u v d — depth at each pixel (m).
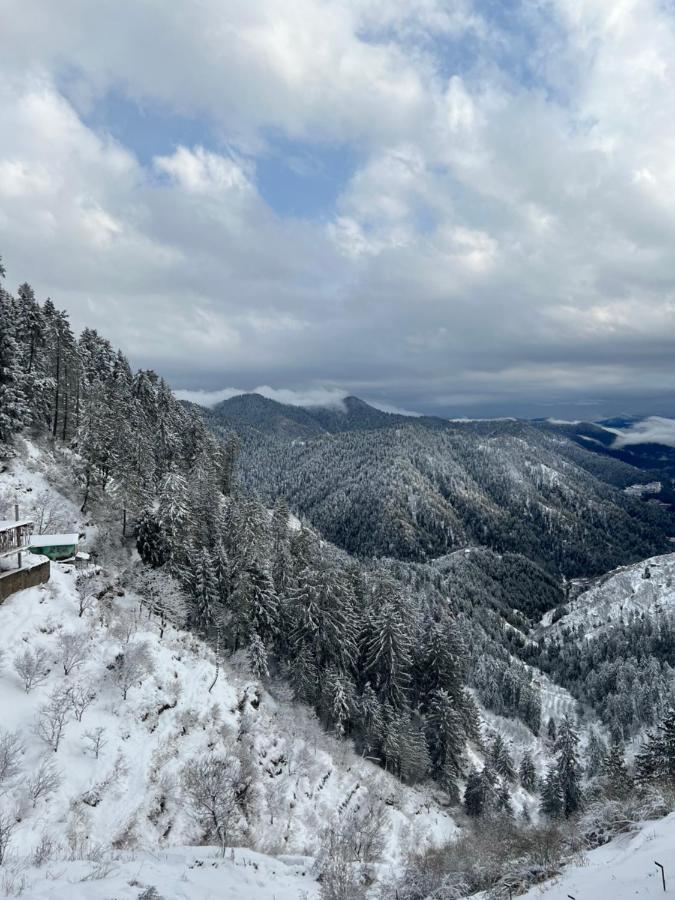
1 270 53.44
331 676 51.06
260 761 39.66
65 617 37.47
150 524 54.00
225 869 20.25
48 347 70.44
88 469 57.97
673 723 40.88
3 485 53.19
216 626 52.72
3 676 30.08
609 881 9.68
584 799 51.12
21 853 20.89
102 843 24.91
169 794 30.94
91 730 31.08
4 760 24.27
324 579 54.66
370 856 32.53
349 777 44.91
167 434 84.06
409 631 60.50
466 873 16.19
